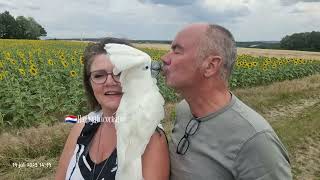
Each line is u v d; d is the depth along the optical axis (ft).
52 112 13.66
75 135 3.57
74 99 13.96
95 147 3.28
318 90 24.23
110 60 3.02
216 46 2.96
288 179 2.89
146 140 2.97
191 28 3.03
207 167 2.99
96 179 3.12
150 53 35.86
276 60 33.32
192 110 3.18
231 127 2.96
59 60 23.30
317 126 14.39
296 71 32.55
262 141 2.85
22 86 14.65
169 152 3.26
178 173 3.14
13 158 9.00
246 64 25.08
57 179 3.57
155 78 3.11
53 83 15.07
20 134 10.37
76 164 3.28
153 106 2.98
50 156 9.50
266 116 16.79
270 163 2.82
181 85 3.05
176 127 3.36
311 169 10.48
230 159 2.92
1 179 8.18
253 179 2.85
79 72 17.53
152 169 3.03
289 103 19.67
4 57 25.13
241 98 18.95
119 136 2.97
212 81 3.04
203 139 3.06
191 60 2.99
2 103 12.96
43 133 10.14
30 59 23.09
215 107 3.07
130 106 2.97
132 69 2.99
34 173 8.50
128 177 2.93
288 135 12.81
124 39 3.32
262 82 27.30
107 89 3.18
